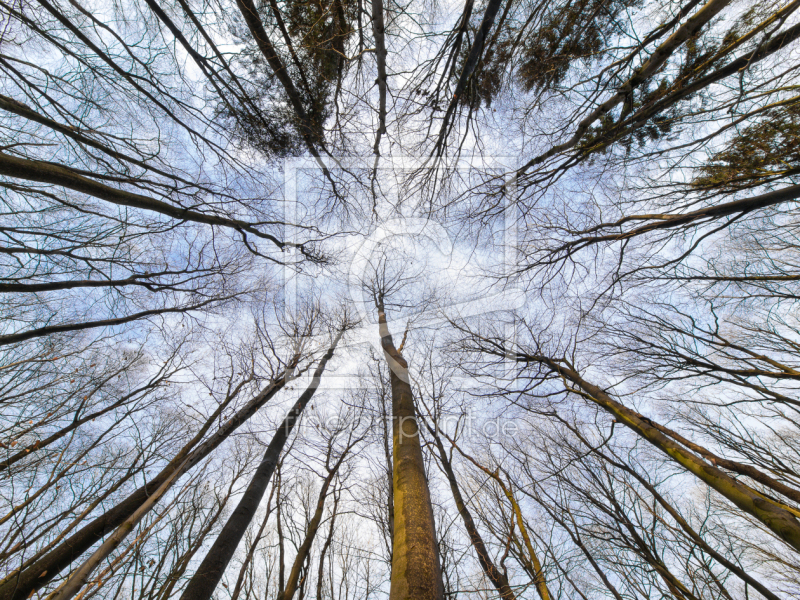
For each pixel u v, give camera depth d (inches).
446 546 206.8
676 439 177.3
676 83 190.5
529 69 230.4
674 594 178.5
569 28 205.0
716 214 175.9
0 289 175.2
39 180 152.7
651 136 223.5
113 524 177.0
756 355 208.5
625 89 190.4
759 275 220.2
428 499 155.6
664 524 197.0
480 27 195.0
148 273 245.0
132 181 213.9
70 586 122.3
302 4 211.2
